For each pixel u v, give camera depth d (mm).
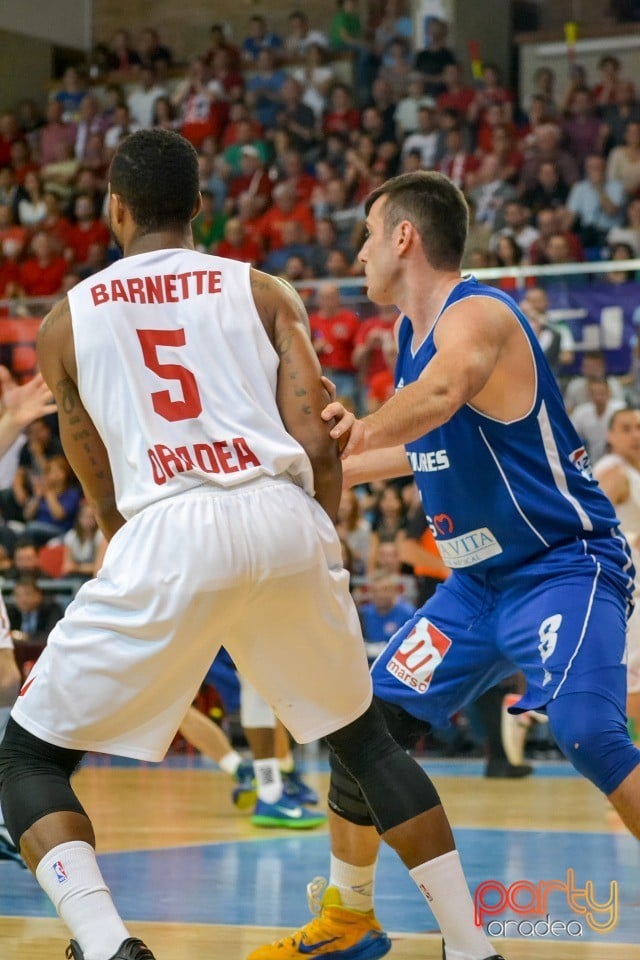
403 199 6758
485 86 33469
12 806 5211
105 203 34812
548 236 26594
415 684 6852
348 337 21922
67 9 41281
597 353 20562
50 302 23344
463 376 5949
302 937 6535
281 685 5582
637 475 13414
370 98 35625
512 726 16188
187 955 6805
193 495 5293
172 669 5246
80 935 4980
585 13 37188
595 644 6211
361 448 5539
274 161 33531
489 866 9586
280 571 5277
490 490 6594
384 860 10359
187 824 12578
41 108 40406
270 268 28359
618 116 30844
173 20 40719
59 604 19969
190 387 5402
